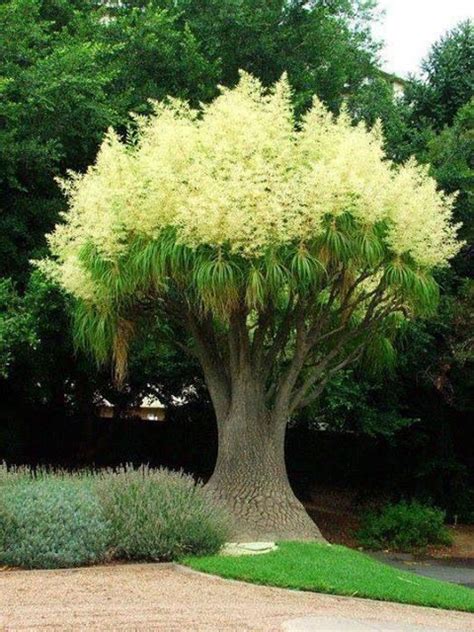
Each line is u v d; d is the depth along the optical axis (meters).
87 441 19.12
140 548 9.31
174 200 10.85
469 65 20.95
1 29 14.98
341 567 9.32
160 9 18.69
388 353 13.57
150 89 17.09
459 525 19.66
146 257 10.89
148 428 20.25
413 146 19.14
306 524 11.73
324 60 19.50
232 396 12.23
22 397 17.58
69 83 14.61
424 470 19.47
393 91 21.97
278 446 12.07
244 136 10.97
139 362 16.86
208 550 9.66
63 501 9.34
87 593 7.35
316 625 6.44
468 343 17.42
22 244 16.02
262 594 7.88
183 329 16.38
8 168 14.59
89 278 11.60
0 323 12.91
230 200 10.46
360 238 10.96
